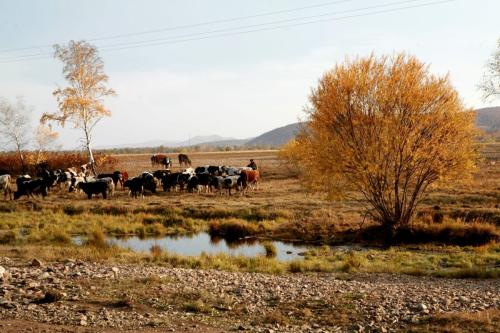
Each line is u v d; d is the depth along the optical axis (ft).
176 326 30.07
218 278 45.39
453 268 52.60
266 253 66.59
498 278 47.01
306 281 44.78
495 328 28.58
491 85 116.16
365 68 70.38
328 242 73.15
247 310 34.30
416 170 71.72
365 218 82.43
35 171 175.83
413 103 67.41
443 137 68.59
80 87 160.76
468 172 68.90
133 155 352.69
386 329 29.94
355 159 69.97
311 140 75.31
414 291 40.27
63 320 30.50
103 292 38.27
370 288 41.55
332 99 71.05
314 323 31.45
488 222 75.87
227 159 262.26
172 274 46.32
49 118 157.89
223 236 81.92
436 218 79.10
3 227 84.12
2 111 178.70
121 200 114.73
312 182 75.36
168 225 90.43
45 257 54.29
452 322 29.99
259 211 93.66
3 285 38.99
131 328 29.32
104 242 70.18
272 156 289.33
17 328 28.48
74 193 130.00
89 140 161.68
